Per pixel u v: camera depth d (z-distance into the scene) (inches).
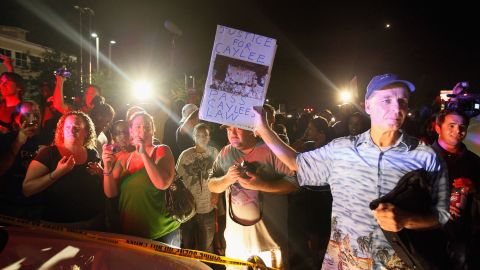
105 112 195.8
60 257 73.7
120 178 142.5
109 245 81.5
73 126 137.7
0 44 1064.2
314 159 101.1
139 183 139.3
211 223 184.9
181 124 232.5
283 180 134.1
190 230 183.3
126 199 140.4
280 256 138.0
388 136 89.0
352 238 89.4
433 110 219.0
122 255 77.9
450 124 143.0
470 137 173.6
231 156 141.8
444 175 87.2
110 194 140.5
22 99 173.0
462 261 126.4
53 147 138.1
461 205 130.5
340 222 92.6
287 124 385.1
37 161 135.2
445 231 87.3
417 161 86.9
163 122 265.0
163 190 142.9
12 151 147.3
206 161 183.0
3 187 144.6
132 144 141.9
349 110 293.9
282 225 138.9
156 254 82.4
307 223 208.7
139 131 138.9
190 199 150.0
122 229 141.6
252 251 135.6
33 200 141.5
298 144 223.8
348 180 91.8
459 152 146.6
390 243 83.9
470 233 132.1
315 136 225.6
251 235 135.7
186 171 182.2
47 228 87.6
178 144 220.1
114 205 144.3
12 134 152.8
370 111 90.8
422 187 83.5
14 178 146.4
